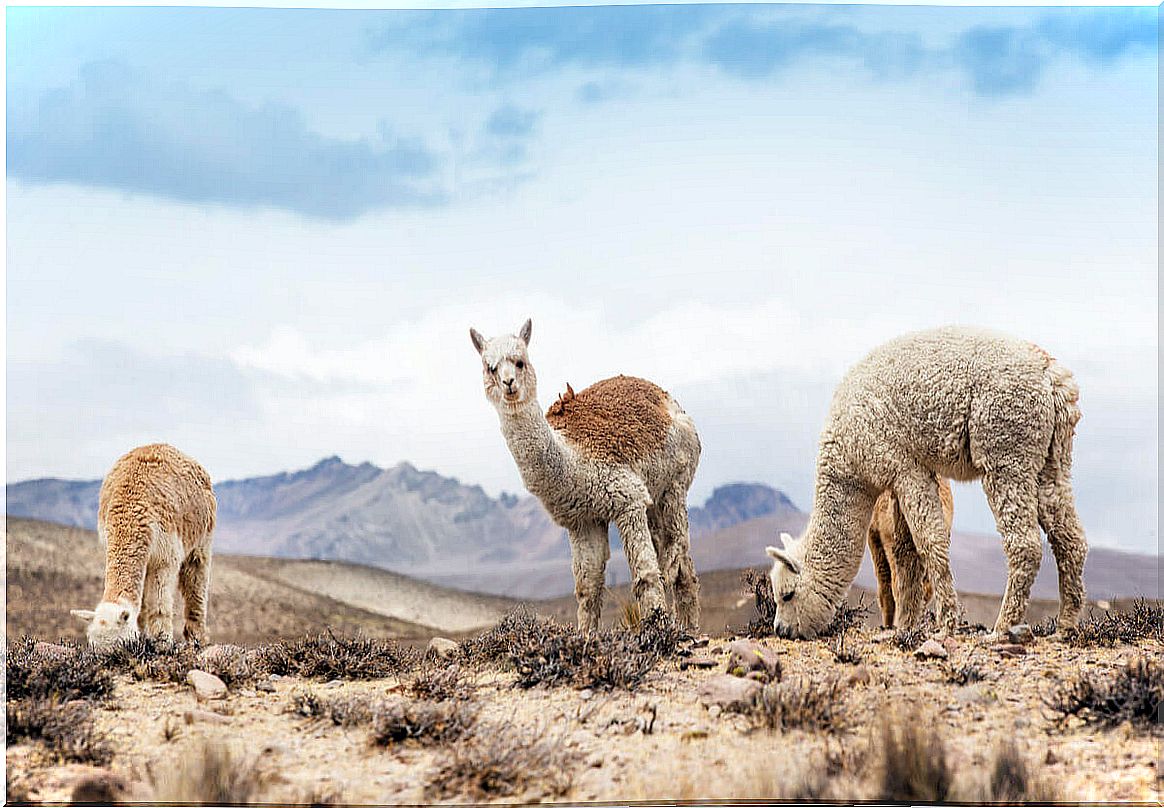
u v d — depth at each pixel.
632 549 10.32
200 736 7.32
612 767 6.62
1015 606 9.17
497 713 7.70
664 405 11.45
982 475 9.45
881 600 11.20
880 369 9.69
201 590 11.86
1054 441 9.25
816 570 9.93
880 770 6.26
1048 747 6.81
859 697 7.74
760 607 11.15
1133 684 7.29
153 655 9.48
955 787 6.13
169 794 6.20
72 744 7.01
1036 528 9.12
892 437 9.55
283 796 6.29
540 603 29.75
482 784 6.39
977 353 9.30
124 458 11.22
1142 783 6.23
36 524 43.31
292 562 47.72
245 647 10.82
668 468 11.08
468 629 37.19
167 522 10.88
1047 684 7.95
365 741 7.26
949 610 9.52
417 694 8.17
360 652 9.67
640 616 10.20
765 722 7.20
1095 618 9.94
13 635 29.42
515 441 9.98
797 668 8.55
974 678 8.02
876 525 10.73
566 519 10.48
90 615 9.92
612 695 7.96
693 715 7.48
